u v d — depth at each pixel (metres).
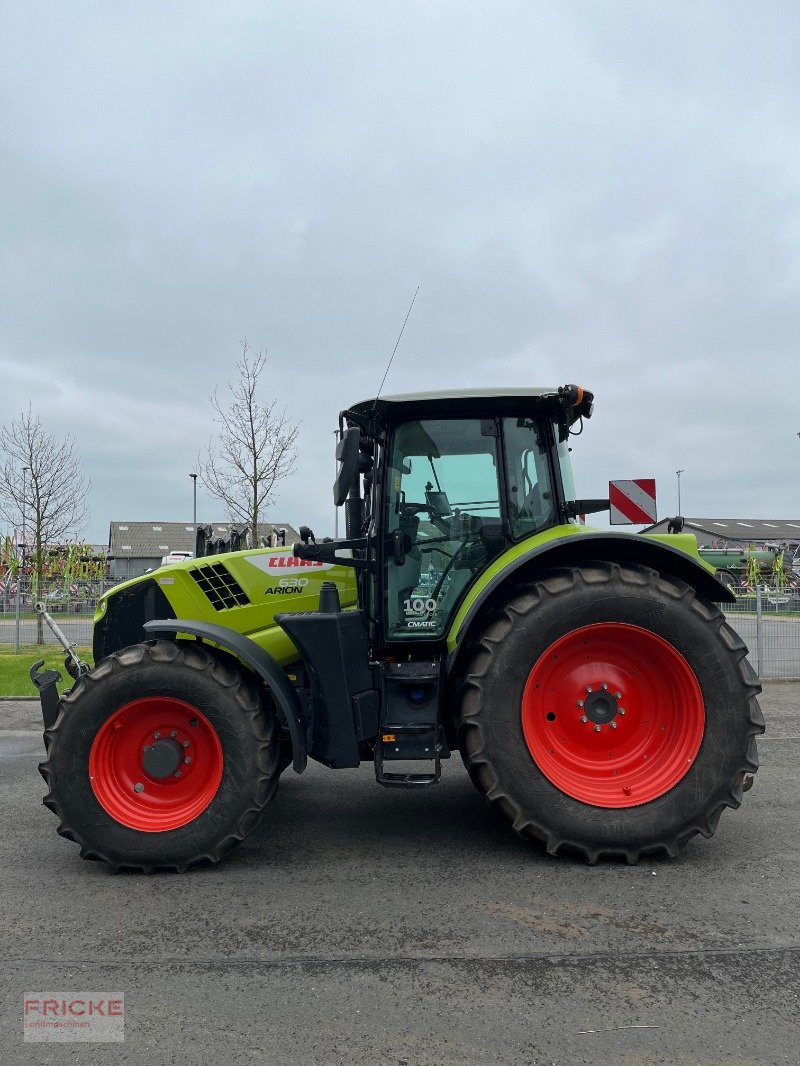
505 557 3.80
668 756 3.46
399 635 3.84
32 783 4.93
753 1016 2.18
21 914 2.91
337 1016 2.20
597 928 2.72
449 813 4.19
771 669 9.84
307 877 3.25
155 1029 2.14
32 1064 2.00
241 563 4.09
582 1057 2.00
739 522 59.44
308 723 3.65
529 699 3.43
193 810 3.36
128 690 3.36
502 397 3.85
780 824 3.90
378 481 3.90
